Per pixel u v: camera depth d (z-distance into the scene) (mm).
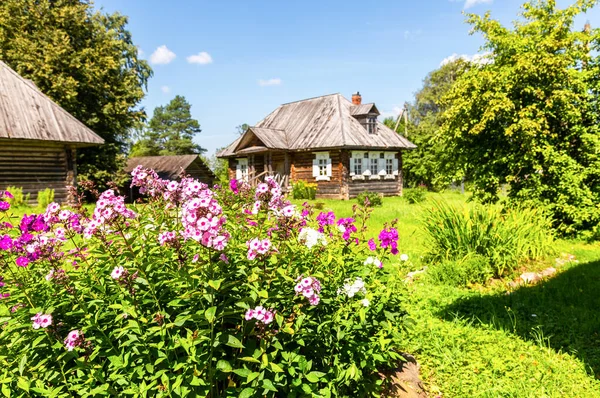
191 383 1984
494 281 5879
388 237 3217
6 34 21516
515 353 3807
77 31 22719
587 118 8672
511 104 7938
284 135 24141
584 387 3287
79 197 2793
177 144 68438
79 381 2236
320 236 2924
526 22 8898
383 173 23000
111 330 2371
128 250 2330
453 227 6582
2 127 13711
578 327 4227
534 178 8359
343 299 2799
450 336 4094
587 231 8203
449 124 9180
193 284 2143
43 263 2775
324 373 2396
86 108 22812
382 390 3082
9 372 2219
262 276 2314
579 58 8594
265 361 2086
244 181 3793
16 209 12422
